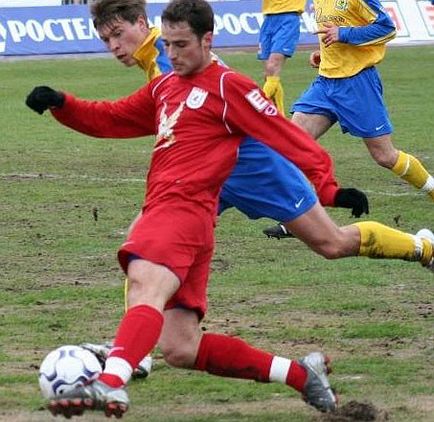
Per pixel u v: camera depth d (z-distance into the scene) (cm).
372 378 1872
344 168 4341
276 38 4609
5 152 4759
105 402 1451
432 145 4888
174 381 1880
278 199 1822
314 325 2208
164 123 1641
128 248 1558
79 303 2391
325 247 1831
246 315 2286
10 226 3231
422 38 9969
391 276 2631
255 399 1780
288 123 1623
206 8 1612
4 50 9069
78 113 1745
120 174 4181
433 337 2125
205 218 1605
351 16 3103
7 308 2350
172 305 1633
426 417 1662
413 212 3406
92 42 9262
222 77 1622
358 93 3103
